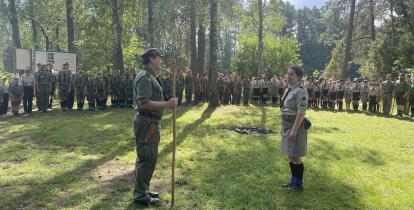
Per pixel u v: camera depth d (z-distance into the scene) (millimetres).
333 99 20266
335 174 6926
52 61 20359
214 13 19016
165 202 5445
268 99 22656
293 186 6062
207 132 11008
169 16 25031
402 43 30578
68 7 25688
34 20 35969
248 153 8383
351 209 5324
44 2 34625
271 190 5996
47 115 14719
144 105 4953
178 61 31609
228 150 8633
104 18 26875
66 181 6312
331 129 12531
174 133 5312
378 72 31391
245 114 15742
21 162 7602
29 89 15312
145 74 5027
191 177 6539
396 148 9508
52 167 7211
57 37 38375
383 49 31141
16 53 19625
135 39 32312
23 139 9750
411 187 6293
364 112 18953
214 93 19031
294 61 46344
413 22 31172
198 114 15469
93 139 9789
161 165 7297
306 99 5656
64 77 16203
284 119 5926
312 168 7301
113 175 6707
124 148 8852
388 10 32750
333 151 8820
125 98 17984
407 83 17234
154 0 23672
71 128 11352
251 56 44219
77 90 16266
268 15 33562
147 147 5121
